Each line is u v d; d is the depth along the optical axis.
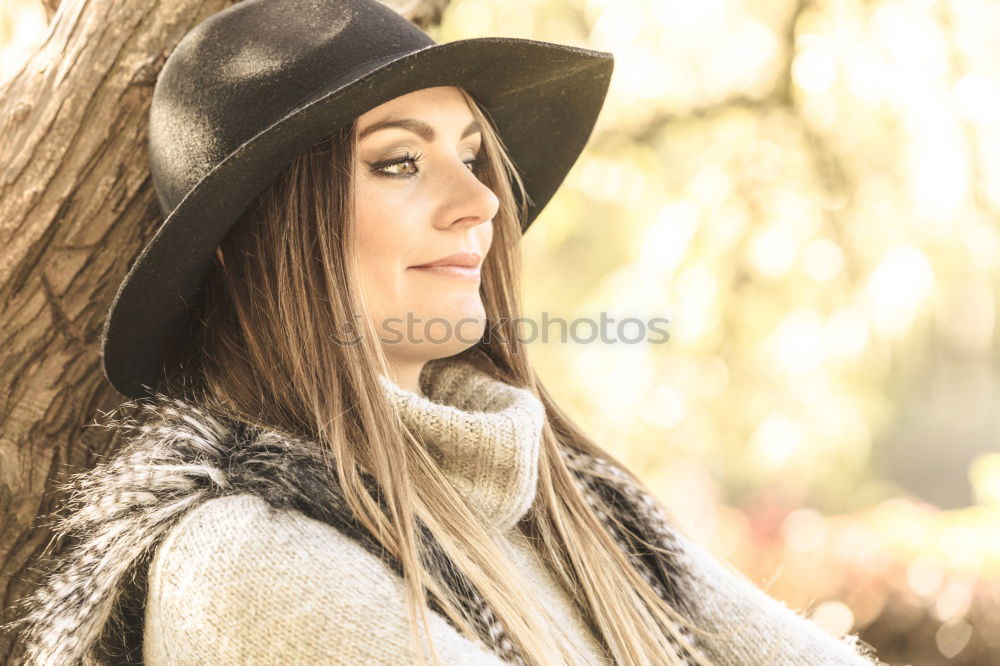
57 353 3.91
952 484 27.73
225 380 3.37
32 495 3.88
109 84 3.89
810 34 9.94
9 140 3.85
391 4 4.48
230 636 2.57
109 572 2.84
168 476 2.86
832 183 10.45
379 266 3.31
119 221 3.93
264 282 3.31
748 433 10.98
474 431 3.18
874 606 10.09
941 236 9.75
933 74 9.46
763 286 10.67
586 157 11.37
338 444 3.05
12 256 3.81
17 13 5.54
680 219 10.75
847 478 11.30
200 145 3.25
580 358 11.69
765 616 3.83
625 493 3.98
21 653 3.83
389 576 2.78
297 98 3.15
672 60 10.59
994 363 11.74
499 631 2.97
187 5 3.96
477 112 3.62
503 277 4.05
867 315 10.27
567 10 10.77
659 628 3.58
